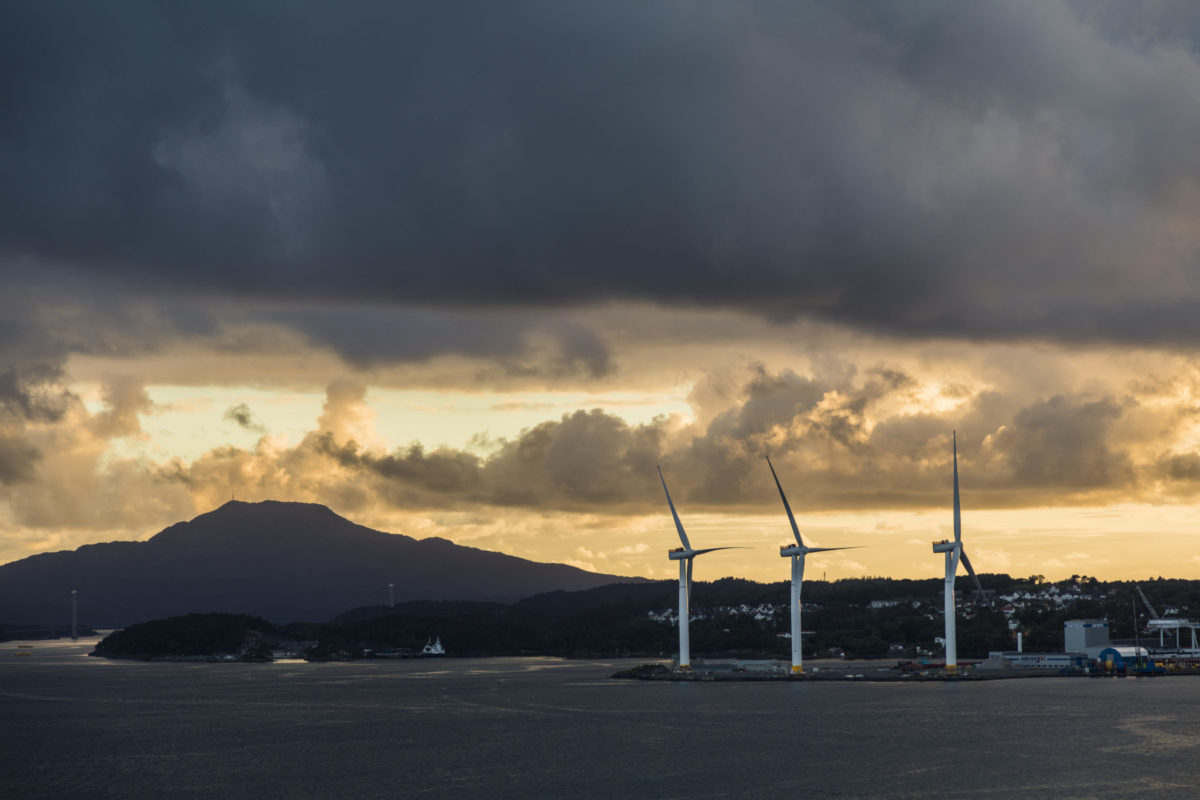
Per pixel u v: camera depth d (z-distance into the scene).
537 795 183.38
